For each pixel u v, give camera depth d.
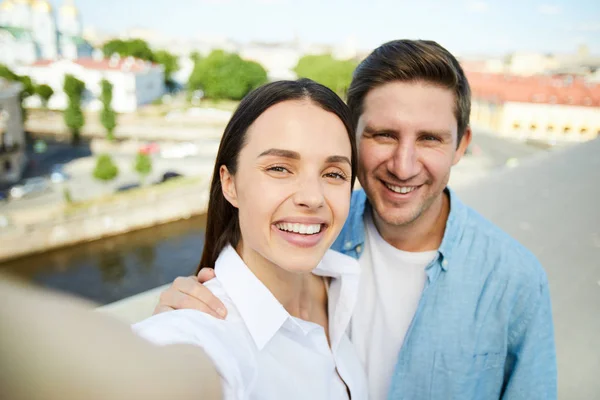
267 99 0.81
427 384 1.10
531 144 49.66
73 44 68.00
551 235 2.54
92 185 33.34
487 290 1.07
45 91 49.19
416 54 1.02
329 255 1.04
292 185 0.79
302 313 1.00
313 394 0.86
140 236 26.66
